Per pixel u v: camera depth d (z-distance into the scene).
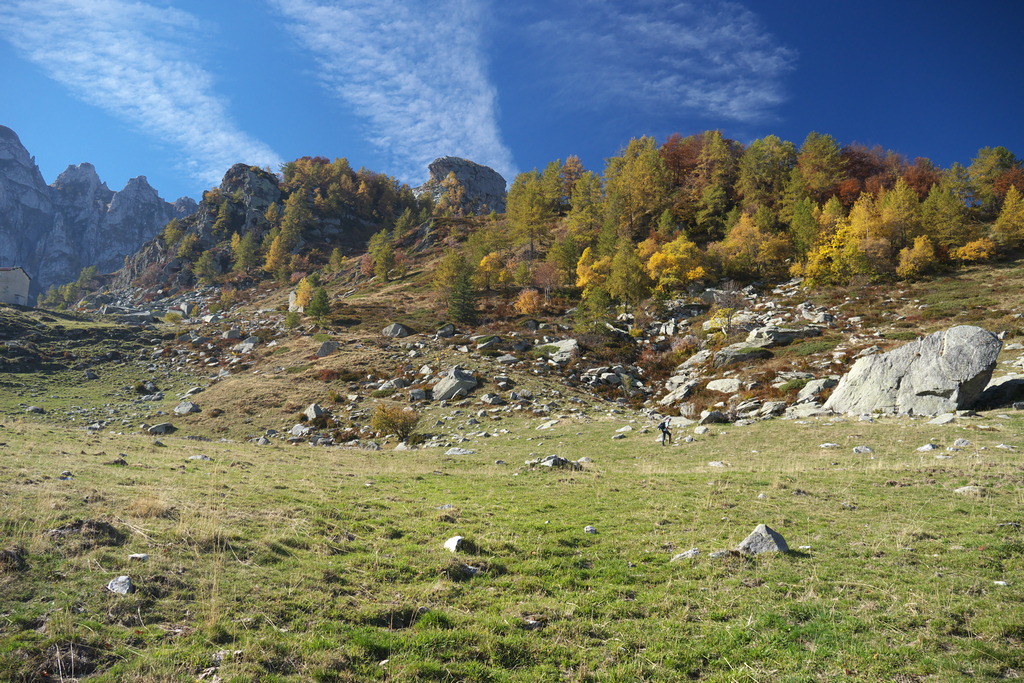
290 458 27.44
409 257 139.62
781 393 44.06
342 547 11.24
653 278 86.19
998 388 33.25
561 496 17.80
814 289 74.19
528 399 50.06
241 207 192.12
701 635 7.79
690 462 26.86
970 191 90.50
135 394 58.78
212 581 8.45
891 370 35.69
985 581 9.12
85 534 9.25
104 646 6.37
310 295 102.38
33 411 50.00
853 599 8.70
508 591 9.54
